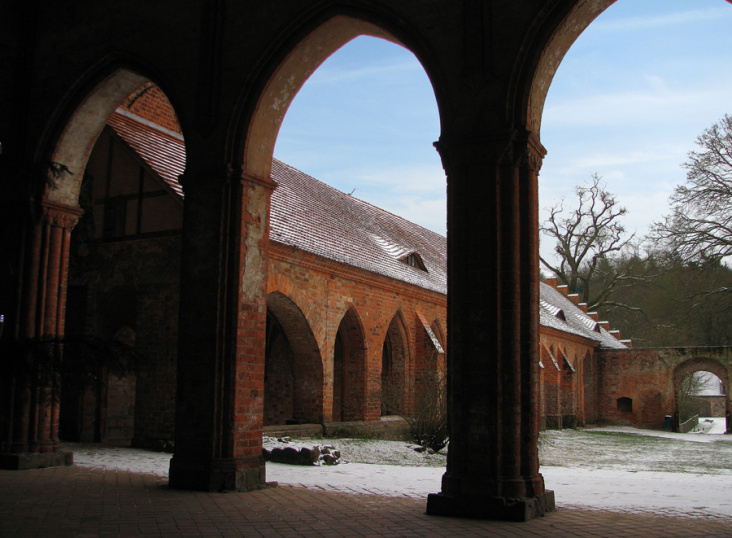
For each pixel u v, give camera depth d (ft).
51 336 18.67
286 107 33.63
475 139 26.27
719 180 89.35
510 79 26.18
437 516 24.39
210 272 31.14
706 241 90.48
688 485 36.91
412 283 75.87
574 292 157.38
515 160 26.18
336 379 69.87
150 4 35.42
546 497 25.29
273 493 29.32
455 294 26.08
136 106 58.90
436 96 27.55
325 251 63.10
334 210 79.46
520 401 25.14
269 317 65.10
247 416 30.91
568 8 25.55
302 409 61.93
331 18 30.83
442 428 56.18
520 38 26.25
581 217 155.53
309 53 32.45
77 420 53.36
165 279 50.55
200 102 32.71
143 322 50.85
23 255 37.14
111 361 18.88
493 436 24.66
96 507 24.81
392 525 22.58
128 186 53.72
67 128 37.83
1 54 38.96
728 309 100.53
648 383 124.16
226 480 29.32
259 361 32.01
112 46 36.29
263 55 31.76
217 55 32.91
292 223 63.00
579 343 123.44
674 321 140.56
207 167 32.09
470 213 26.21
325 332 62.23
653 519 24.29
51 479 31.83
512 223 25.84
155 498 27.09
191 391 30.66
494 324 25.21
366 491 30.81
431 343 76.28
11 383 18.61
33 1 39.47
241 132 31.99
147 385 49.78
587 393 128.88
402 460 50.08
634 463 57.88
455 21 27.61
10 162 37.91
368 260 71.72
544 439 84.28
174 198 51.52
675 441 89.66
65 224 38.63
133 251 52.49
